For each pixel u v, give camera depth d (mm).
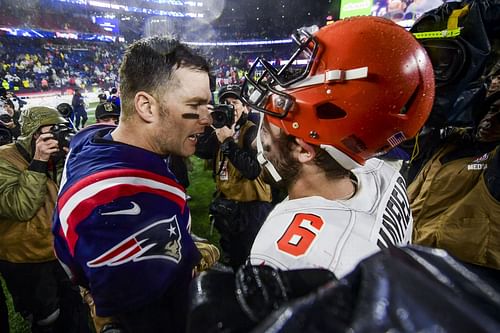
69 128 1706
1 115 4094
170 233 708
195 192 4695
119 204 652
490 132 1287
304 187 655
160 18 33406
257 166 1926
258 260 474
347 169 623
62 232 735
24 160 1660
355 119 562
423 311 193
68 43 25656
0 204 1546
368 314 196
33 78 18141
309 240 476
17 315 2281
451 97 1280
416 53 587
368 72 550
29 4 25156
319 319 206
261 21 32281
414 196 1570
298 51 618
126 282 638
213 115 1854
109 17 31391
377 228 543
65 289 1788
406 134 629
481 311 194
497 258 1209
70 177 734
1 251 1644
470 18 1172
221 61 29984
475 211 1260
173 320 712
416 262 242
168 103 732
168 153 807
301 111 591
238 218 2033
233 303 316
